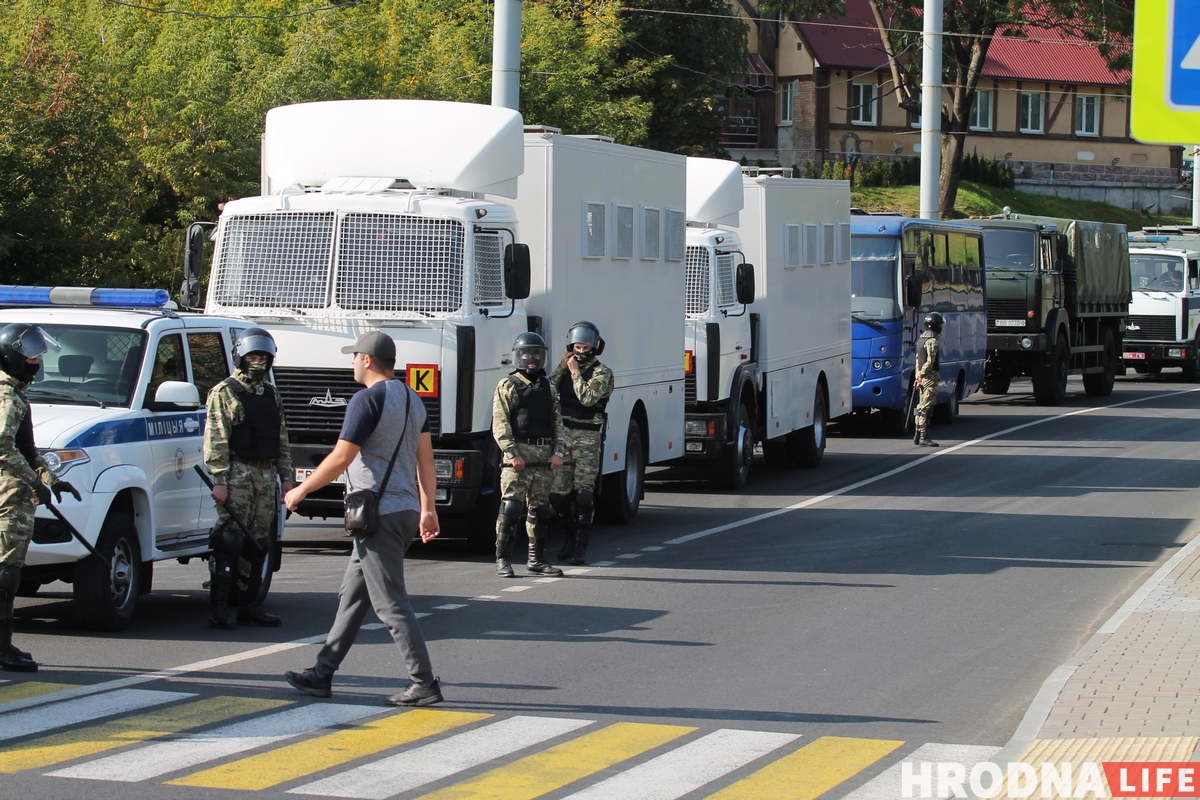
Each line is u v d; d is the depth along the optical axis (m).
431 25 116.00
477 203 49.06
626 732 27.91
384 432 28.92
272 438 37.72
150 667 32.84
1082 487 74.31
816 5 185.38
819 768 25.48
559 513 49.88
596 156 55.47
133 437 36.84
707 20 172.12
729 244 68.50
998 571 49.22
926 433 95.12
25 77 74.62
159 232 85.81
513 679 32.44
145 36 92.50
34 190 74.94
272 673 32.44
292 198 49.09
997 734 28.23
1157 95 24.41
